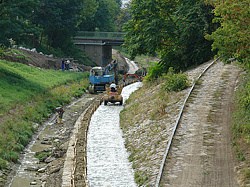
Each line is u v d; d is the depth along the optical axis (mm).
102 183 13648
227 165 12430
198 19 31047
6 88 33219
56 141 24078
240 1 14641
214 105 19406
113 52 114500
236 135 14734
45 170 18406
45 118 30969
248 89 16656
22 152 21438
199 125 16766
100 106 34875
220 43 16062
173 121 18062
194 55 33344
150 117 21844
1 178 16797
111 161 16656
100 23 108250
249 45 14594
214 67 28672
